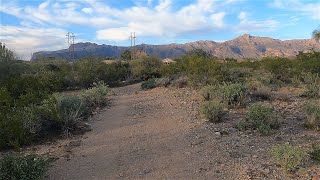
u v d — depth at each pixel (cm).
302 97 1402
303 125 931
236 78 1827
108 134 942
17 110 1026
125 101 1606
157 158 718
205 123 1006
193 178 599
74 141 873
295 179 567
